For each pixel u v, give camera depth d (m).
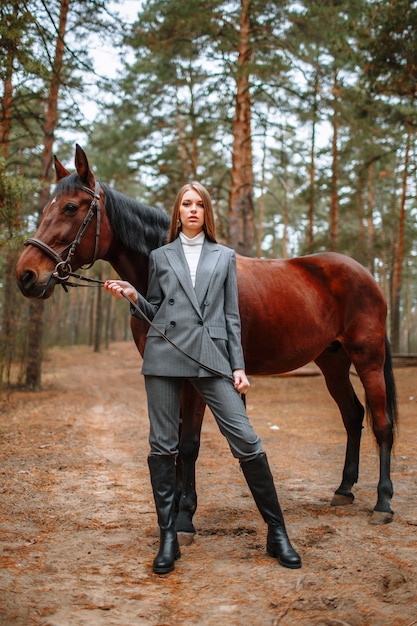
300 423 6.95
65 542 2.63
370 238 22.56
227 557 2.44
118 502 3.33
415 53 7.89
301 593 2.05
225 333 2.34
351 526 2.90
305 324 3.09
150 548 2.56
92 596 2.03
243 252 11.51
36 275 2.50
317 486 3.80
